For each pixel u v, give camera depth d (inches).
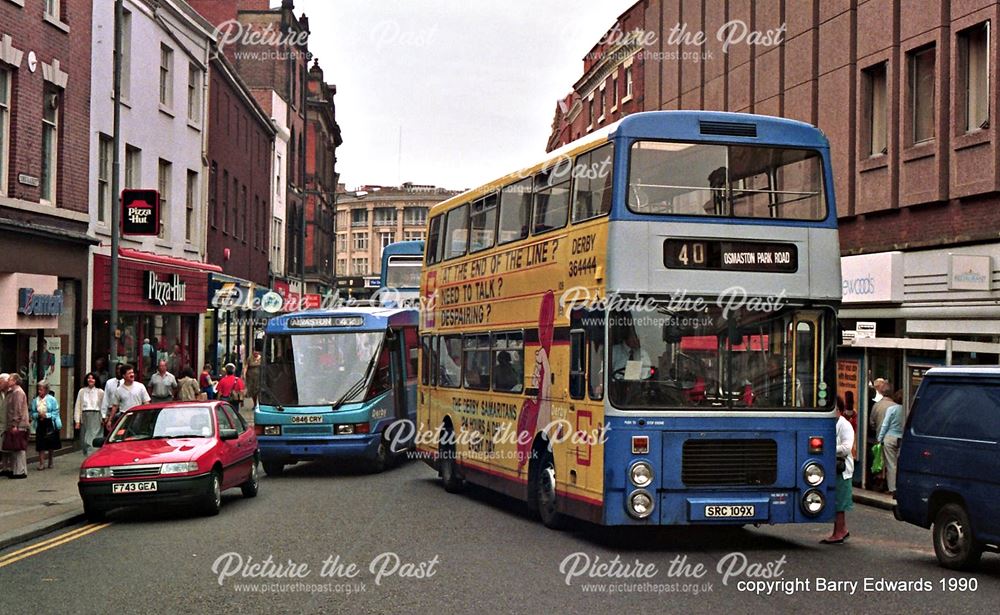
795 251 498.3
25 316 877.8
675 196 490.9
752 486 485.7
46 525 571.2
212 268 1435.8
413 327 1017.5
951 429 476.7
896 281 909.2
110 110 1108.5
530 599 383.2
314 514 635.5
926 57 902.4
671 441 481.4
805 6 1083.3
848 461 536.7
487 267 673.0
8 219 864.3
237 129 1750.7
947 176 863.7
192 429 670.5
